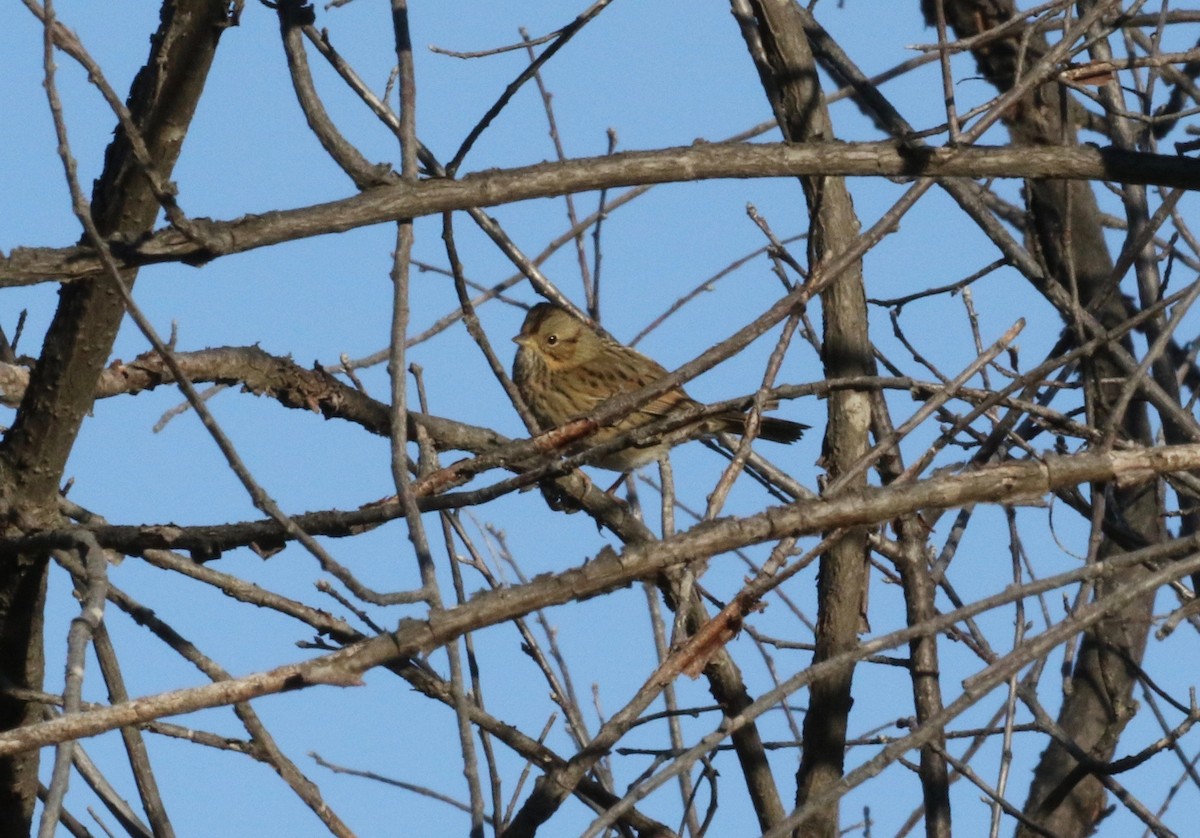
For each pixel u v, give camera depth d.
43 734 6.15
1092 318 11.51
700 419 8.53
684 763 6.62
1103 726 13.24
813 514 7.25
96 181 8.56
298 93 8.77
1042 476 7.45
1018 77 9.11
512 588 6.88
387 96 10.41
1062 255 13.47
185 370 10.97
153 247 8.11
